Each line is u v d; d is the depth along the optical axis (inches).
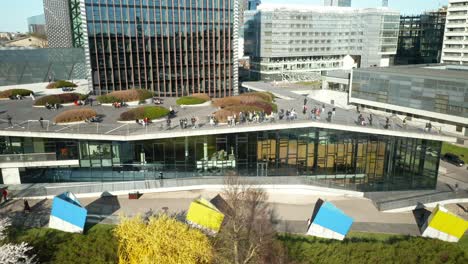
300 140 1891.0
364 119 2007.9
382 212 1745.8
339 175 1956.2
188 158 1844.2
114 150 1793.8
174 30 3467.0
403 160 1953.7
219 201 1576.0
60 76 3235.7
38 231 1403.8
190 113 2142.0
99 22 3142.2
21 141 1758.1
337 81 4099.4
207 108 2285.9
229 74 3868.1
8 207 1606.8
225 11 3678.6
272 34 5757.9
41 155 1744.6
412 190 1982.0
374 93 3543.3
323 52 6240.2
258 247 1315.2
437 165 1968.5
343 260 1328.7
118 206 1697.8
